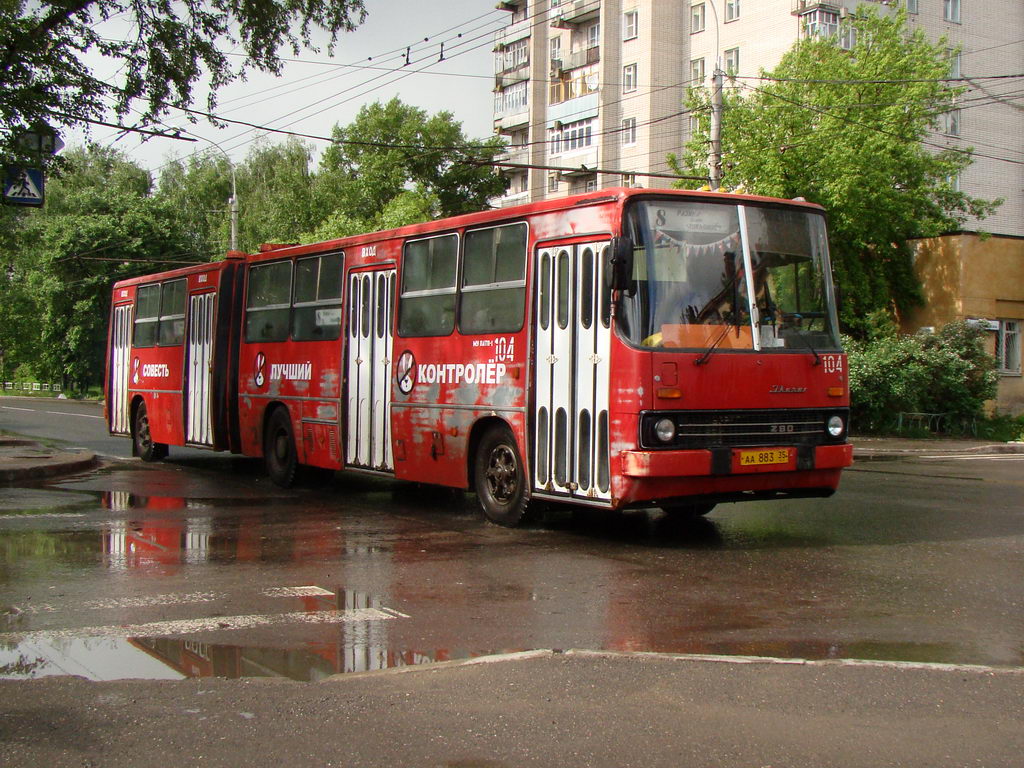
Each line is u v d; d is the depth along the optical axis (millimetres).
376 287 12617
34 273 59500
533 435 10016
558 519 11023
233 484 15039
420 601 7172
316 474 14688
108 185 65000
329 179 54219
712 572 8133
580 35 52062
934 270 31203
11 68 16188
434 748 4285
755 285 9508
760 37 43781
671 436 8859
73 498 13195
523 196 55969
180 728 4547
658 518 11078
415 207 42250
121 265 57719
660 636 6188
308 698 4930
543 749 4262
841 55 30406
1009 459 21625
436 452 11414
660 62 47812
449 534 10133
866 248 31109
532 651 5629
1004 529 10297
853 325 30188
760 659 5457
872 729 4449
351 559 8797
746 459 9117
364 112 54438
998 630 6344
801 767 4055
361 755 4223
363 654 5836
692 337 9094
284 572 8242
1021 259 31656
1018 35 44469
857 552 9000
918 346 28484
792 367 9516
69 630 6398
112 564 8594
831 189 28000
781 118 29641
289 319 14461
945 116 42000
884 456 22547
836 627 6406
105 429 29234
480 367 10758
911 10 41688
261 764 4148
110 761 4195
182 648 5988
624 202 9094
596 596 7289
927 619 6617
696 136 31359
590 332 9320
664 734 4410
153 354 18656
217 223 61812
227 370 16031
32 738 4449
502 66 56938
